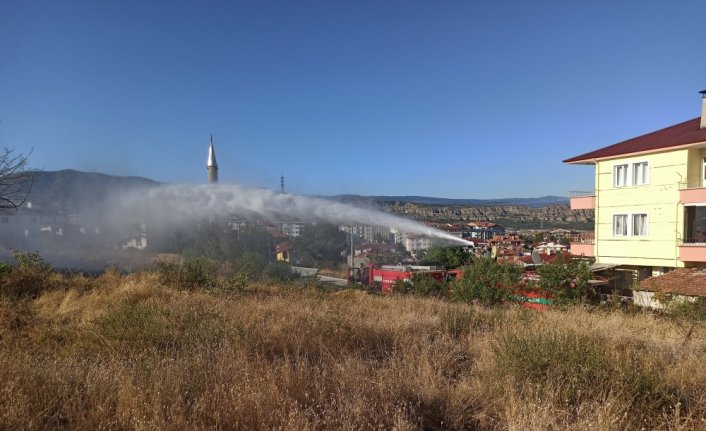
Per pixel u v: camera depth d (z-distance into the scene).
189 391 4.36
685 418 4.13
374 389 4.59
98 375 4.57
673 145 21.69
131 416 3.79
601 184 25.59
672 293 13.93
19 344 6.30
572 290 16.23
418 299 15.85
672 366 5.79
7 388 3.92
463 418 4.41
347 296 16.42
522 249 52.78
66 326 7.51
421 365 5.56
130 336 6.27
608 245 25.12
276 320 8.30
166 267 14.77
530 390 4.55
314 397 4.35
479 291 17.09
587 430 3.87
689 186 21.62
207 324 6.99
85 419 3.77
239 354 5.32
